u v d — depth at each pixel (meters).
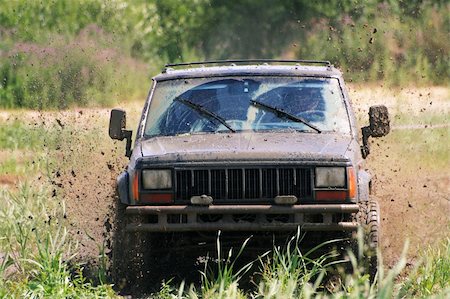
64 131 42.75
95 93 64.19
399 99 59.47
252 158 20.44
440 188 31.42
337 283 20.72
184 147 21.31
